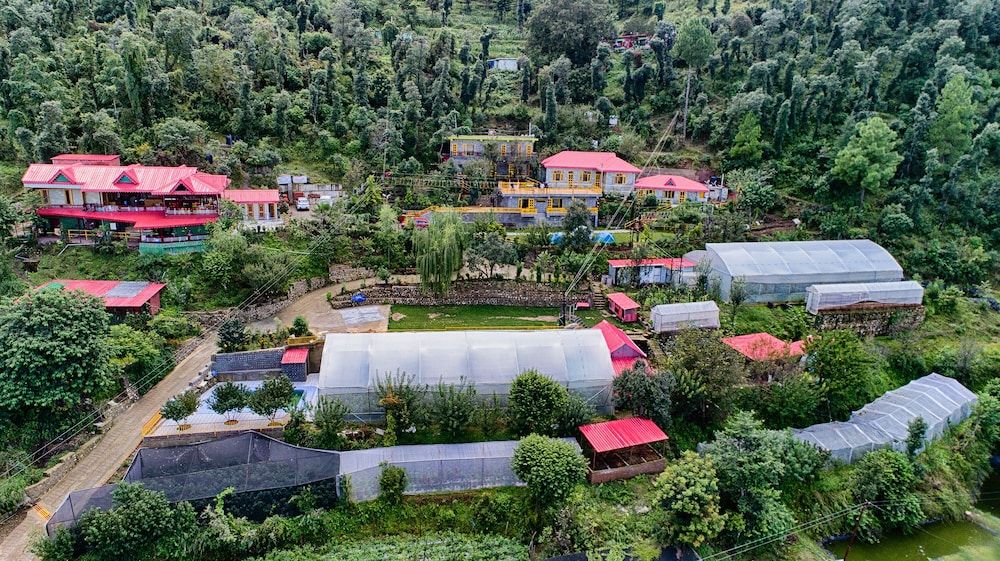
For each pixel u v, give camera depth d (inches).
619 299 2332.7
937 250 2851.9
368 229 2635.3
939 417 1931.6
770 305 2476.6
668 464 1617.9
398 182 3117.6
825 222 3046.3
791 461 1589.6
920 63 3762.3
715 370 1754.4
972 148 3250.5
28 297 1599.4
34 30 3255.4
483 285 2429.9
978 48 3909.9
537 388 1612.9
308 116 3425.2
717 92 4131.4
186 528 1280.8
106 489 1291.8
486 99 4013.3
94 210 2449.6
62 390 1492.4
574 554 1299.2
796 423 1870.1
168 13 3380.9
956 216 3107.8
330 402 1604.3
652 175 3548.2
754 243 2659.9
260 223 2541.8
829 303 2359.7
